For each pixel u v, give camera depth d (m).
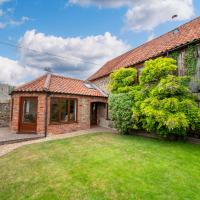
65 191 4.22
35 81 13.20
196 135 8.95
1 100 20.75
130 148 7.88
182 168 5.53
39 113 11.57
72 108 13.43
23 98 12.02
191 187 4.35
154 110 8.52
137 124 10.70
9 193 4.33
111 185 4.43
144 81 10.34
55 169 5.57
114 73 13.62
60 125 12.34
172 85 8.47
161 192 4.09
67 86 14.01
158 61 9.84
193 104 8.40
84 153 7.20
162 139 9.88
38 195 4.13
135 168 5.52
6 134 11.20
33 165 6.01
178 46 10.12
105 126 15.59
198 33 10.27
